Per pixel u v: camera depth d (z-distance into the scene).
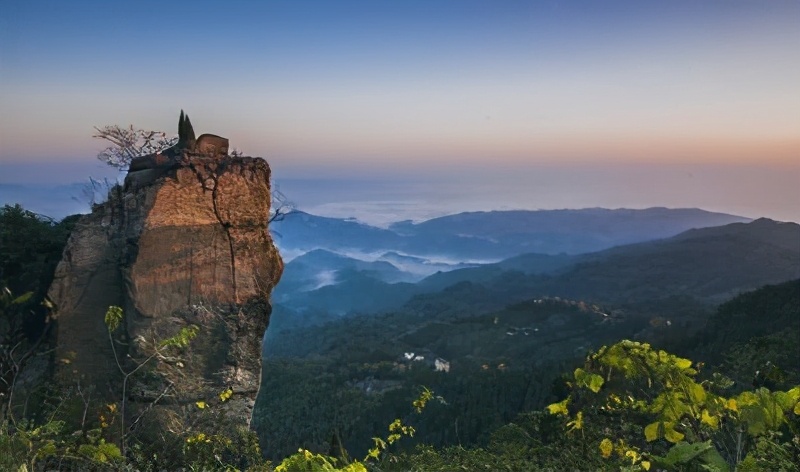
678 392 3.12
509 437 11.54
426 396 8.82
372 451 7.69
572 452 7.63
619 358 3.24
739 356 9.30
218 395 10.98
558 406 4.05
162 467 7.39
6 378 5.42
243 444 8.66
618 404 4.14
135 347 10.62
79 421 7.57
